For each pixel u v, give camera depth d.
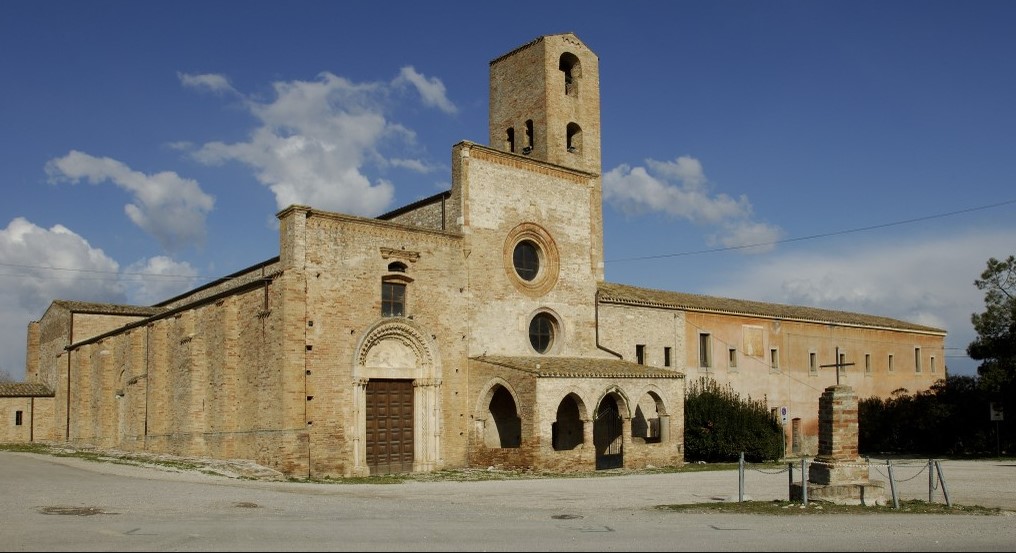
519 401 38.62
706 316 56.41
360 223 37.84
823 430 25.36
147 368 49.12
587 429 39.88
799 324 64.75
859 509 23.28
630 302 50.56
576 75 52.75
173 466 36.34
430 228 42.38
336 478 34.75
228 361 38.78
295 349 34.94
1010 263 58.75
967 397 59.19
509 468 38.69
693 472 40.06
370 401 37.88
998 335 57.69
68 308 67.06
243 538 16.45
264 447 35.25
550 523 19.70
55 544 15.62
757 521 20.58
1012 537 18.41
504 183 43.94
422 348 39.66
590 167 52.09
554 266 45.78
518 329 43.50
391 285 39.12
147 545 15.52
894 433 64.00
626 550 15.59
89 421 59.94
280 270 35.41
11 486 27.36
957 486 33.66
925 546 16.83
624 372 42.22
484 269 42.41
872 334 72.62
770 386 60.94
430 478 35.44
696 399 49.12
